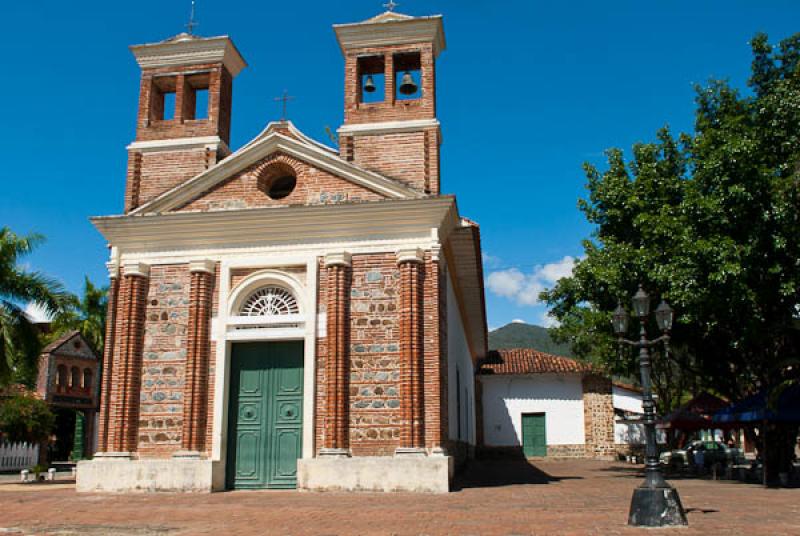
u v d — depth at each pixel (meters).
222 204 18.50
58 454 42.56
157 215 18.02
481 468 28.28
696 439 46.38
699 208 17.69
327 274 17.45
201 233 18.17
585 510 12.46
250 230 18.02
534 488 17.45
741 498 15.23
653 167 21.25
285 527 10.48
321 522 11.00
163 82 20.64
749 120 20.20
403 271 17.06
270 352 17.81
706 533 9.60
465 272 23.39
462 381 27.00
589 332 28.16
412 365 16.50
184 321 17.91
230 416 17.56
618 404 40.84
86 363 41.09
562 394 38.25
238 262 17.98
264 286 18.03
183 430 17.06
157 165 19.50
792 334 19.22
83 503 14.39
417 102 18.78
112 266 18.39
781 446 20.53
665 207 19.39
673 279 17.84
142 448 17.34
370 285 17.33
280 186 19.38
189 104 20.67
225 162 18.42
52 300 24.53
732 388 22.89
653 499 10.32
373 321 17.11
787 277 17.53
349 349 17.05
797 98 17.98
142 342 17.94
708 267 17.36
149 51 20.06
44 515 12.43
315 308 17.33
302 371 17.55
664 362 30.00
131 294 18.02
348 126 18.83
